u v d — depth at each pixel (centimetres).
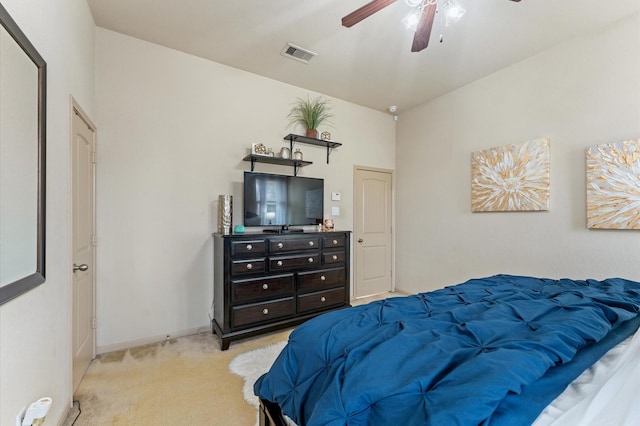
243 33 259
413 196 423
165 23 246
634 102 224
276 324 284
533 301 144
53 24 152
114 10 231
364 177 427
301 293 301
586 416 69
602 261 240
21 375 113
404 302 155
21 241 112
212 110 305
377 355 93
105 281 254
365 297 423
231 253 262
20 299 113
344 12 230
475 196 338
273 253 285
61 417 160
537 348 90
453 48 276
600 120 242
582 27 243
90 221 235
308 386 106
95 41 250
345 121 405
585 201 250
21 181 112
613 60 235
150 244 274
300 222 337
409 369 86
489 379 72
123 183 262
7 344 103
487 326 111
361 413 80
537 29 246
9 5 107
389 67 313
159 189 278
